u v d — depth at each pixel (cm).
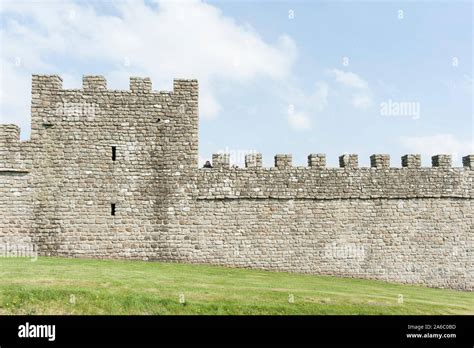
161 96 2998
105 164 2892
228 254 2945
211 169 2991
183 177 2961
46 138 2855
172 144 2975
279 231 2995
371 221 3067
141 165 2930
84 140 2886
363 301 2066
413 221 3097
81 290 1869
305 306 1912
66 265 2433
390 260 3050
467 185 3178
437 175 3153
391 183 3109
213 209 2964
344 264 3019
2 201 2769
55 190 2830
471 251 3120
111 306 1769
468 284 3092
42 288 1853
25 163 2816
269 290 2134
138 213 2895
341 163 3133
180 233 2919
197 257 2919
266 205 3006
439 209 3127
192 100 3027
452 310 2086
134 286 2000
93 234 2836
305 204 3034
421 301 2219
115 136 2920
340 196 3062
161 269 2547
